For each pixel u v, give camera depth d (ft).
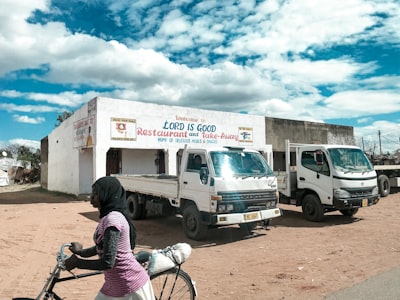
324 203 37.91
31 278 21.26
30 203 57.21
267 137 85.61
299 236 31.83
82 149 65.72
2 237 31.86
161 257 12.45
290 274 20.65
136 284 10.50
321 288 18.04
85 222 39.19
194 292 13.39
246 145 80.23
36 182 124.57
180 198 32.19
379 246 27.20
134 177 40.88
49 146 86.79
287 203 42.52
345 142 107.04
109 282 10.53
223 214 28.50
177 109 68.18
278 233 33.42
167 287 12.96
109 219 10.15
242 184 29.60
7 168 132.46
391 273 20.04
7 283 20.34
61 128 76.79
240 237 31.94
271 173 32.63
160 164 74.79
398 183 63.62
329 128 102.42
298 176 40.68
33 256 26.25
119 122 60.44
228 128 76.79
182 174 32.04
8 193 80.07
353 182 37.14
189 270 22.25
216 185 28.50
